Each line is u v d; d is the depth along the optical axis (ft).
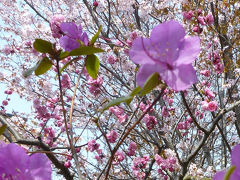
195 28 9.47
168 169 11.30
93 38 3.49
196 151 8.33
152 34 2.37
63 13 16.71
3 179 1.99
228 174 1.49
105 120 15.48
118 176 17.15
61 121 13.89
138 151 17.07
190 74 2.22
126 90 16.08
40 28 15.44
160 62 2.29
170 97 14.82
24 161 2.04
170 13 15.55
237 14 15.16
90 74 3.57
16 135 6.34
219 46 14.39
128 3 14.47
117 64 14.06
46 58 3.05
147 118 11.55
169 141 11.78
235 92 14.78
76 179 11.39
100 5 15.03
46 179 2.00
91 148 11.18
